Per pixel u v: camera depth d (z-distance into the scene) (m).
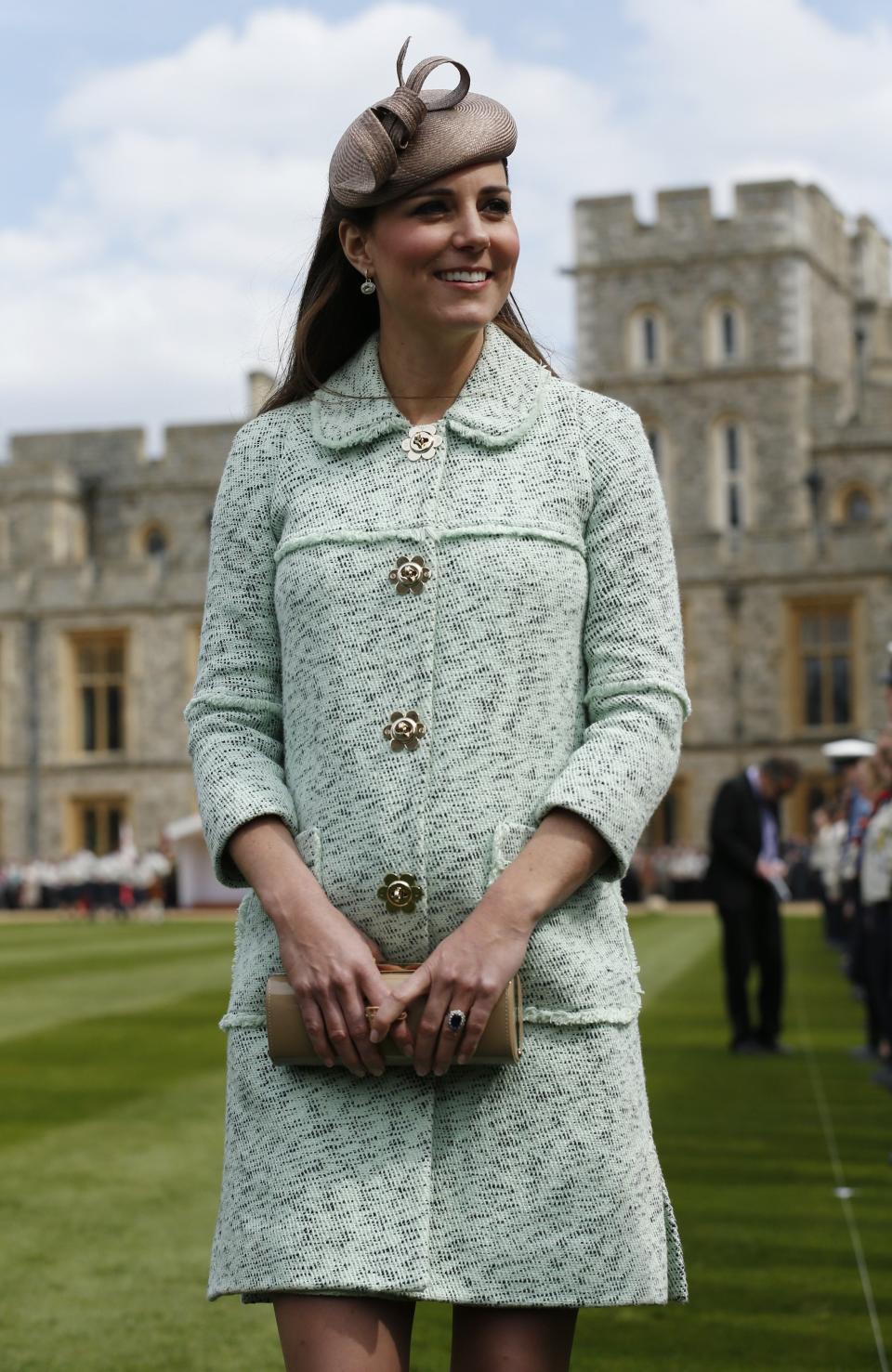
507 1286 2.95
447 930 3.04
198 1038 14.48
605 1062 3.04
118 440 61.38
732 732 49.41
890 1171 8.62
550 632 3.09
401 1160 2.98
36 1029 15.20
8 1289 6.56
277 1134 3.03
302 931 2.97
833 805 29.22
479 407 3.19
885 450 55.28
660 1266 3.02
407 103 3.09
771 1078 12.02
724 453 56.06
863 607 48.56
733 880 13.55
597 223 56.81
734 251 55.81
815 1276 6.75
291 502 3.22
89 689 54.34
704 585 49.66
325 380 3.41
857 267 63.66
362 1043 2.92
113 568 53.50
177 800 52.75
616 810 2.99
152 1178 8.50
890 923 11.80
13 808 53.88
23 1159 8.97
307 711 3.13
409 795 3.03
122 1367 5.62
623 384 56.41
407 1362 3.01
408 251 3.13
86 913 46.09
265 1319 6.21
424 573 3.06
